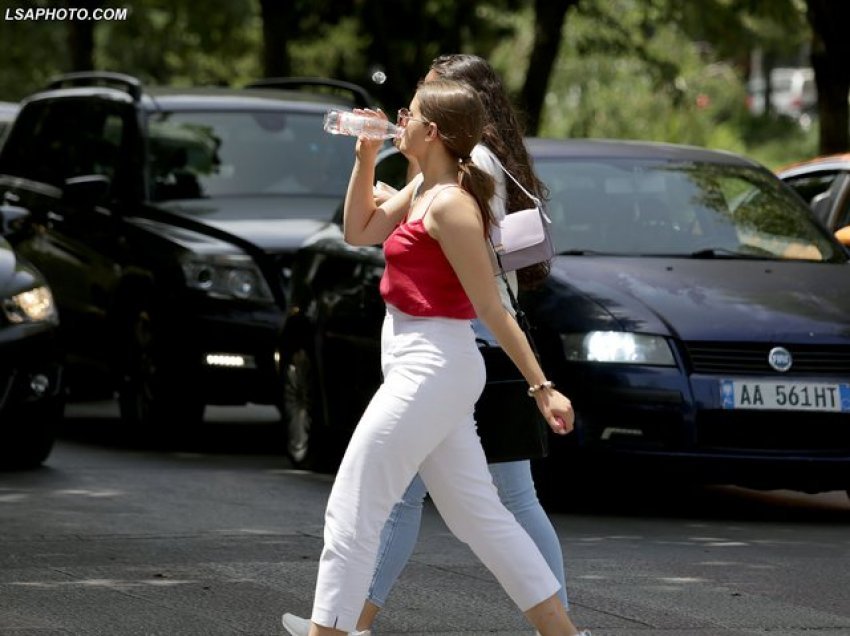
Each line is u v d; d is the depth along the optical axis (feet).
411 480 42.83
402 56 209.77
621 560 59.00
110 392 112.37
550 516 68.64
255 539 61.72
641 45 199.72
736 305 68.18
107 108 99.45
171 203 93.61
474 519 41.96
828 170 92.17
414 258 41.45
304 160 98.32
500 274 43.50
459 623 49.21
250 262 86.48
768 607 51.96
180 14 215.51
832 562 59.52
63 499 70.13
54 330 78.74
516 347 41.11
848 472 67.10
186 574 55.36
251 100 100.83
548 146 78.28
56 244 97.09
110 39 262.67
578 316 67.26
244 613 50.08
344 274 76.33
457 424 41.83
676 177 77.56
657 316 67.21
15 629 47.73
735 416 66.44
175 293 86.53
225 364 85.71
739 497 76.18
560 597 45.24
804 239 76.69
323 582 41.70
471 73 46.14
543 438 44.73
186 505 69.10
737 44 183.93
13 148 106.11
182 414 87.71
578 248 73.05
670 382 66.13
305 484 75.66
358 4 203.62
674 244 74.28
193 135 97.45
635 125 258.57
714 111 289.12
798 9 171.22
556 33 158.92
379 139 42.83
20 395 76.89
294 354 80.43
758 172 80.28
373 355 72.54
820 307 68.85
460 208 40.93
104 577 54.70
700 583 55.31
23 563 56.85
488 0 208.64
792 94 386.93
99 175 96.84
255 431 97.35
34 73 255.70
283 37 169.89
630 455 66.33
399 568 44.75
